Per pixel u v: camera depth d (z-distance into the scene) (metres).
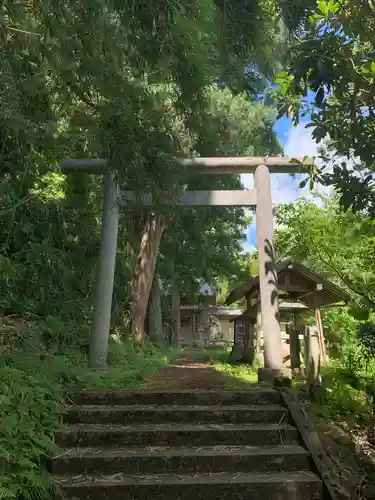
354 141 3.43
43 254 8.33
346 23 3.38
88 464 4.18
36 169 8.78
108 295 8.28
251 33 5.10
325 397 6.29
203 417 5.07
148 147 4.76
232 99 12.37
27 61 4.87
